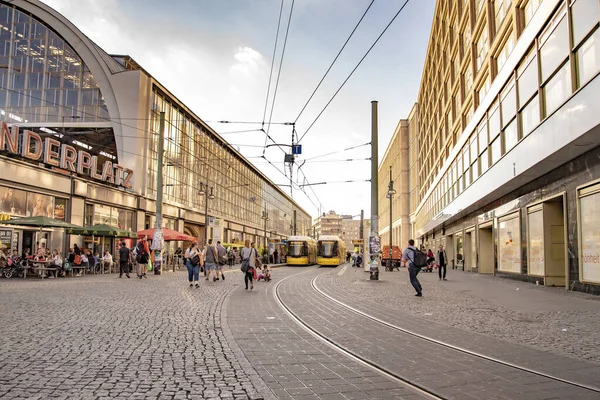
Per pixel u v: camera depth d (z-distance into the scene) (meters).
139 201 38.41
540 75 17.52
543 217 19.34
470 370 6.17
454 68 38.91
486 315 11.31
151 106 41.34
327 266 49.16
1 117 38.84
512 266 24.17
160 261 27.23
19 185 25.41
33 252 26.67
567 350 7.43
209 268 21.88
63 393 4.88
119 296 14.35
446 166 41.38
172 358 6.55
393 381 5.64
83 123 38.75
